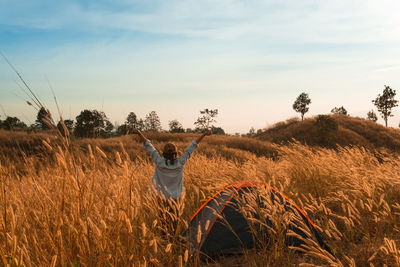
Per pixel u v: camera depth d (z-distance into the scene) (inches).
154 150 162.9
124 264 90.0
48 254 88.7
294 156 300.0
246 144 1150.3
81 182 97.4
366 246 122.5
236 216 143.1
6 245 80.0
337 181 218.4
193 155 352.2
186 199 184.4
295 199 191.5
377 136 1539.1
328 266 110.7
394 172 205.2
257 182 153.6
